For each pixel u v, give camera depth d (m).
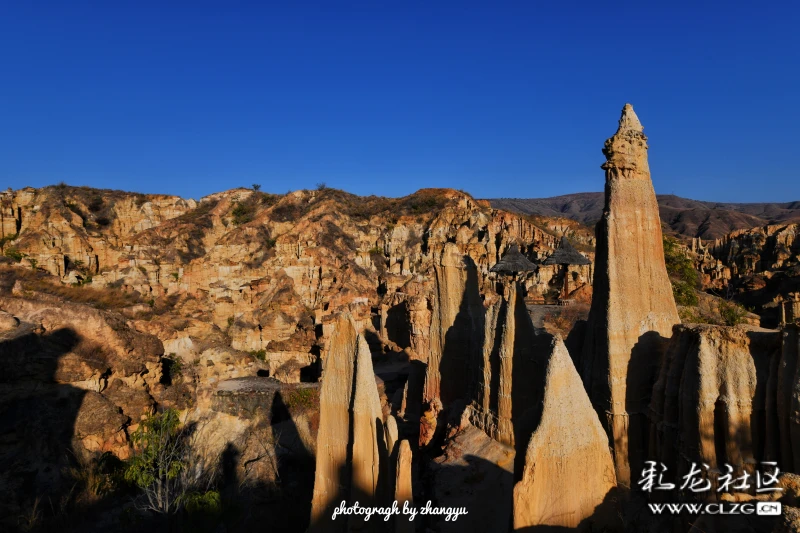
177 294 77.44
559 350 12.77
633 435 15.09
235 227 102.88
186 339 48.53
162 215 111.75
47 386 32.25
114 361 35.41
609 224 15.39
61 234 90.88
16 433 29.86
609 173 15.79
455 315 22.80
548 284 58.47
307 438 31.23
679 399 13.10
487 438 17.75
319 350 43.62
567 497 12.58
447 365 22.66
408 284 50.25
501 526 14.29
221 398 33.41
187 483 26.52
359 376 15.24
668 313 15.76
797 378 10.74
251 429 32.03
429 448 20.59
